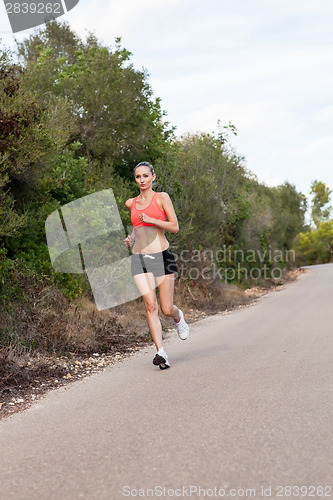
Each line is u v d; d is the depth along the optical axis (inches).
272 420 135.0
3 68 325.4
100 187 470.9
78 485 102.3
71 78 581.3
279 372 194.1
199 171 711.7
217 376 193.9
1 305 271.3
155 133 620.4
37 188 376.8
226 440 121.6
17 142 299.7
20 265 310.5
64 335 273.4
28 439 137.3
